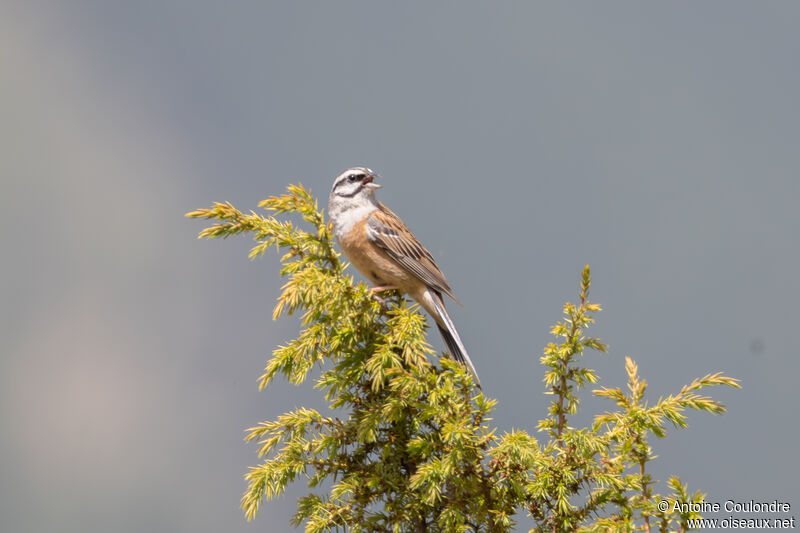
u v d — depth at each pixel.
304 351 6.74
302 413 6.81
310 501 6.57
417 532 6.54
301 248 6.94
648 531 5.62
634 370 6.07
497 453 5.92
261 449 6.72
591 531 5.48
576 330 6.20
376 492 6.50
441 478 5.99
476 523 6.25
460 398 6.20
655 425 5.71
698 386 5.79
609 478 5.75
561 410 6.23
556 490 5.88
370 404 6.75
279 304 6.50
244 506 6.51
